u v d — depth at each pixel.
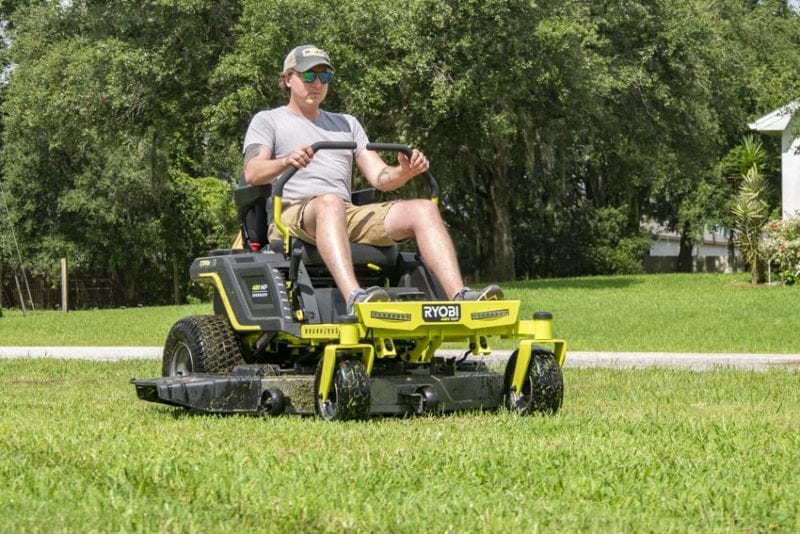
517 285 34.31
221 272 8.82
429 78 29.80
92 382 11.80
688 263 59.72
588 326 20.98
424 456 6.20
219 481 5.47
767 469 5.90
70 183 45.69
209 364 8.97
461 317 7.84
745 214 30.86
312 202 8.17
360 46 29.44
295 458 6.12
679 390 10.39
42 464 6.06
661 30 36.41
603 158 45.19
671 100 36.16
